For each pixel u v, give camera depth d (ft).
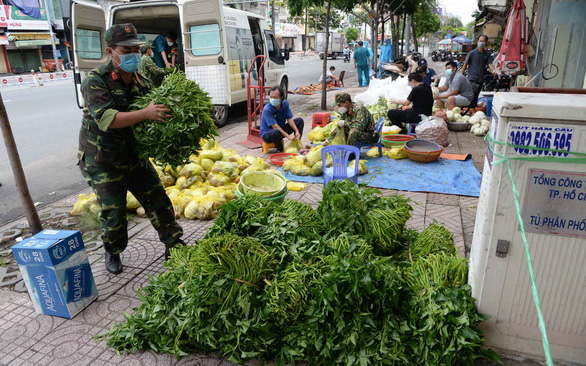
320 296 7.43
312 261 8.40
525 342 7.43
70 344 8.57
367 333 7.52
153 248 12.76
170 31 34.47
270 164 20.79
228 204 9.20
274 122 22.04
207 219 14.58
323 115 26.16
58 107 42.32
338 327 7.33
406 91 30.66
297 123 23.39
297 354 7.56
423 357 7.28
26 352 8.34
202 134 10.18
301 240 8.77
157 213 11.43
